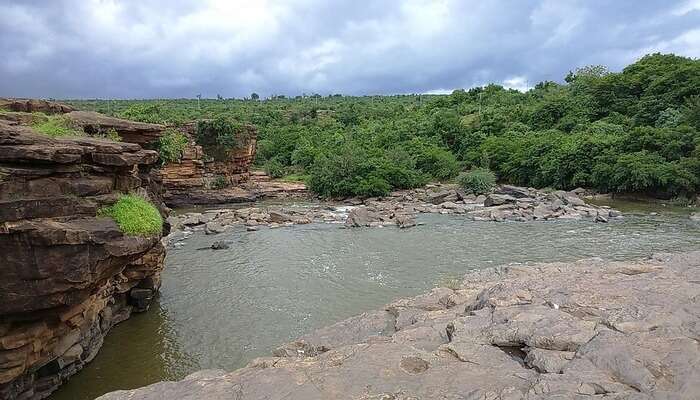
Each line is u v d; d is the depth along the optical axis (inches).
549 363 333.7
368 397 304.0
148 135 846.5
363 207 1915.6
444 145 3056.1
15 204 430.0
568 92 3430.1
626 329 369.7
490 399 291.9
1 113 603.5
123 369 586.6
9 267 424.2
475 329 418.0
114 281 676.7
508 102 3858.3
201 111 4143.7
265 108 4635.8
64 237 448.8
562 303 450.3
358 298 841.5
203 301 834.8
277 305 812.0
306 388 317.4
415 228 1497.3
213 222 1598.2
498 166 2625.5
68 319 498.3
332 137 3351.4
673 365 303.7
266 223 1627.7
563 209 1712.6
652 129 2069.4
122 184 654.5
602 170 2041.1
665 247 1157.7
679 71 2539.4
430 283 919.7
